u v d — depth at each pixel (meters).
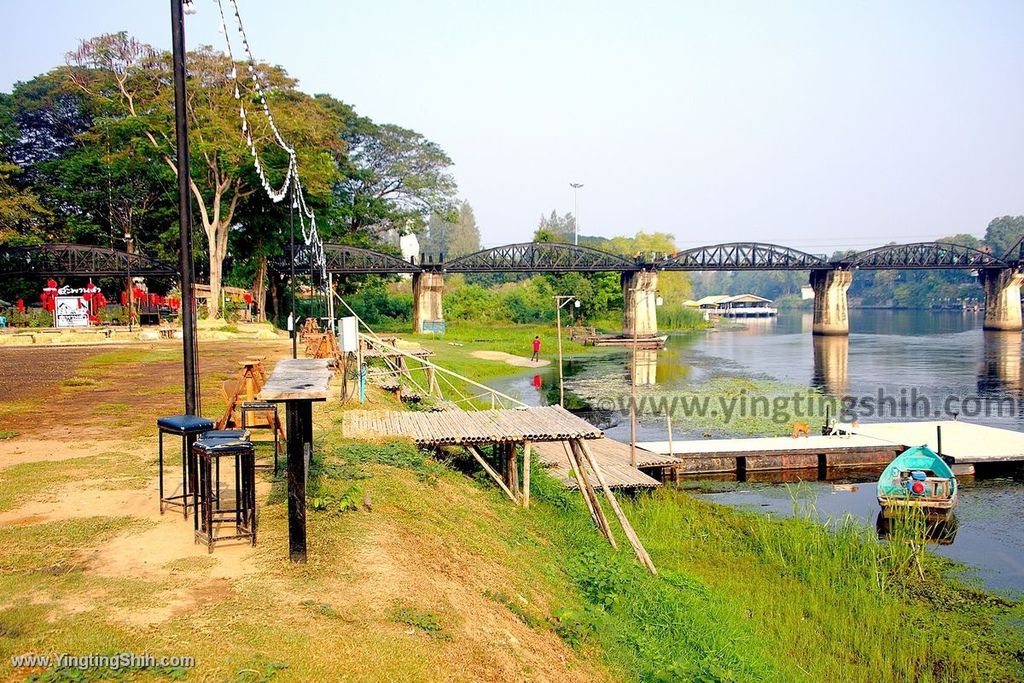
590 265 83.94
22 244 54.59
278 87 54.06
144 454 12.84
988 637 12.52
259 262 59.44
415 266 73.88
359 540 8.97
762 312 165.88
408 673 6.39
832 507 20.23
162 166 51.03
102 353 31.92
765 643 11.76
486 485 15.59
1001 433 27.89
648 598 11.77
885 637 12.34
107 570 7.64
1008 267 97.81
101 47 56.56
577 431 15.25
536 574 10.91
